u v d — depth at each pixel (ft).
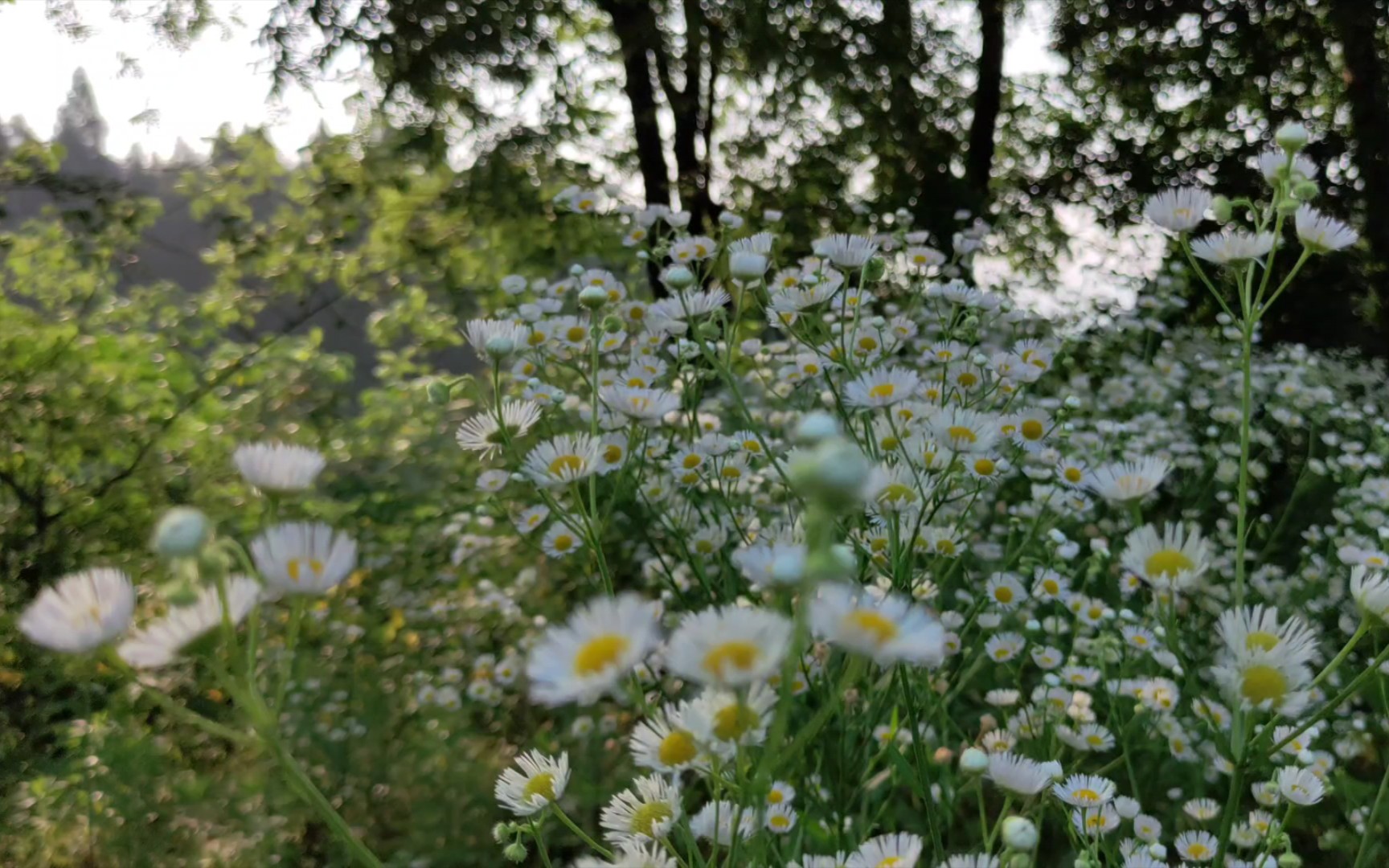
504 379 9.27
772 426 11.51
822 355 7.11
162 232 21.94
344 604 13.26
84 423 15.23
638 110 26.71
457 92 25.13
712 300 6.81
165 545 2.89
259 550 3.02
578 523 7.34
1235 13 28.09
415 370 20.12
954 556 7.38
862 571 6.43
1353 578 3.99
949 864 4.08
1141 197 29.14
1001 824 4.36
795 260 23.29
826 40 24.76
